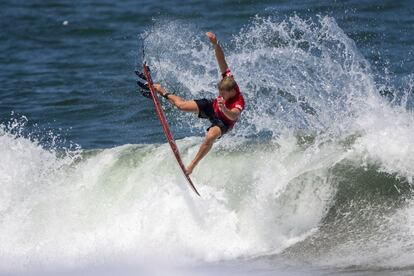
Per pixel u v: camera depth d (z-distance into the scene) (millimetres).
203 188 41500
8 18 109875
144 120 61219
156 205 41969
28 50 93688
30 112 67000
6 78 80875
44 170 46906
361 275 33500
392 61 69250
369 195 39562
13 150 47688
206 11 96062
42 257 41000
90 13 108312
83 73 80188
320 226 39156
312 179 40438
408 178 39531
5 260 41000
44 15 110188
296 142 43469
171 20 94688
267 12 89688
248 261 37219
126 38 93875
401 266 34094
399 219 38156
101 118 63594
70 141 58031
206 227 40219
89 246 41500
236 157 43094
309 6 89188
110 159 46375
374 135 41719
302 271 34906
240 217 40094
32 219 44406
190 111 35906
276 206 40125
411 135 40938
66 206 44531
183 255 38969
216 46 35531
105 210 43562
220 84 35031
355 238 37812
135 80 74562
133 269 37375
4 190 46031
